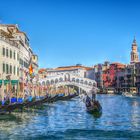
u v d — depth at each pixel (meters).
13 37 73.25
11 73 65.31
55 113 51.06
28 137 29.42
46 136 30.08
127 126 36.69
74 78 126.75
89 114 50.09
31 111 51.72
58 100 90.25
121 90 183.25
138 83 168.38
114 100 100.06
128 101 93.62
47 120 41.16
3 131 31.84
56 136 30.22
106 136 30.52
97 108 50.72
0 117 41.25
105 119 43.41
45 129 33.84
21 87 70.31
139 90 165.38
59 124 37.84
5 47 61.41
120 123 39.22
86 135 30.92
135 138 29.70
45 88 96.38
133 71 173.88
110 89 188.38
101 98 116.56
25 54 84.38
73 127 35.59
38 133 31.42
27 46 89.25
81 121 41.00
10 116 42.62
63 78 124.81
